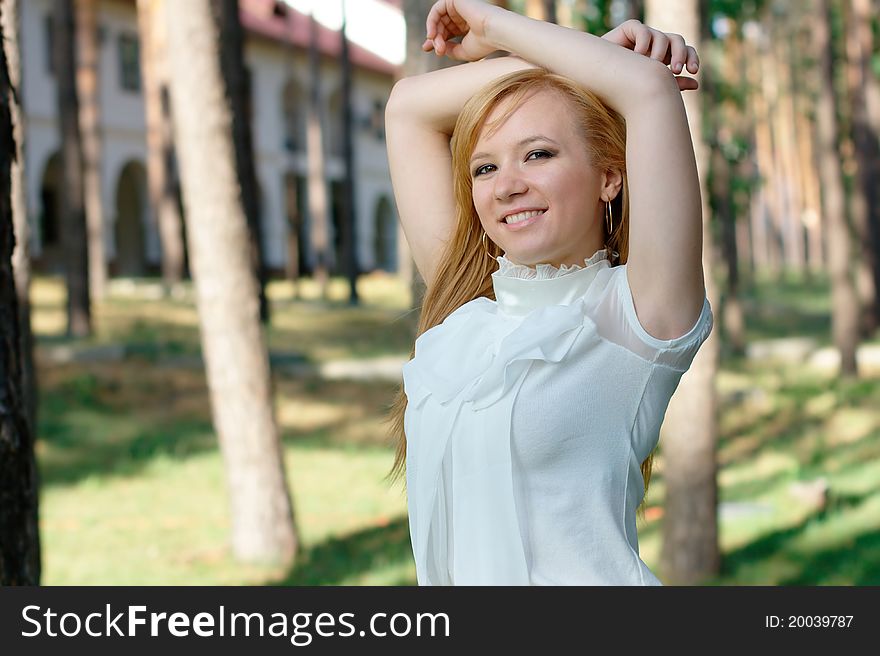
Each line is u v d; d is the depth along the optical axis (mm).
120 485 14258
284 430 17859
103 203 45062
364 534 11984
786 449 16156
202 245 10984
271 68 53688
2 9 3922
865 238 29406
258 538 10938
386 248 65625
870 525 11516
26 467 3994
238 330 11023
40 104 41031
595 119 2264
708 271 9938
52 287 33125
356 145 61281
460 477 2209
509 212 2268
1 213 3857
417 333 2670
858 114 28734
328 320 28734
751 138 39844
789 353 26531
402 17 7402
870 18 27906
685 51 2350
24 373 4031
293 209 40688
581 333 2176
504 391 2158
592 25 13078
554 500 2162
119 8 45125
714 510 9891
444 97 2623
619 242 2412
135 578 10117
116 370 20781
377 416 18922
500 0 6945
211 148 10719
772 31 48062
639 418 2201
